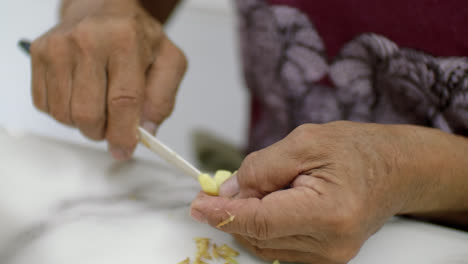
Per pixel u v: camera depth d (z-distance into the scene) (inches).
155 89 22.3
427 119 23.5
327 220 18.6
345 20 23.9
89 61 21.0
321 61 24.9
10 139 22.5
